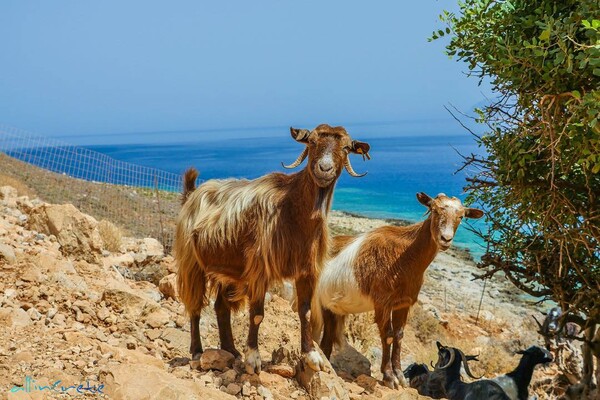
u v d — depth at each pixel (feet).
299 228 19.06
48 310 21.21
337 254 24.47
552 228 21.17
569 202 19.40
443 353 25.11
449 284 56.95
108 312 22.30
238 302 21.34
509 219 23.30
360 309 24.25
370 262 23.30
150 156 463.01
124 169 85.81
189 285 20.84
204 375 19.13
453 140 611.06
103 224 32.76
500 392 22.68
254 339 19.60
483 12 21.52
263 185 19.61
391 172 219.20
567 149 19.21
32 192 63.00
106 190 71.31
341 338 25.63
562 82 17.94
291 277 19.36
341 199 136.36
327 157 17.93
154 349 21.44
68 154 94.07
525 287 23.49
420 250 22.86
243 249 19.48
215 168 295.69
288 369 19.90
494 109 20.84
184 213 21.07
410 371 27.25
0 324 19.24
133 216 60.75
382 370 23.30
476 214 22.89
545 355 24.30
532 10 19.70
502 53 19.79
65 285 23.24
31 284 22.26
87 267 26.81
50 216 28.35
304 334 19.40
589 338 24.02
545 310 50.70
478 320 46.80
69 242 27.68
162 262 30.42
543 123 17.37
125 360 18.13
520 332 44.24
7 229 27.91
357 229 83.97
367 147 18.53
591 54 15.64
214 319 25.67
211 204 20.45
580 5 17.21
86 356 17.89
